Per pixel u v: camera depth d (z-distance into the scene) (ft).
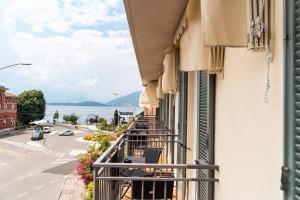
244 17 6.66
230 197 9.39
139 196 14.66
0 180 89.71
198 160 14.35
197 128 16.01
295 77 5.68
